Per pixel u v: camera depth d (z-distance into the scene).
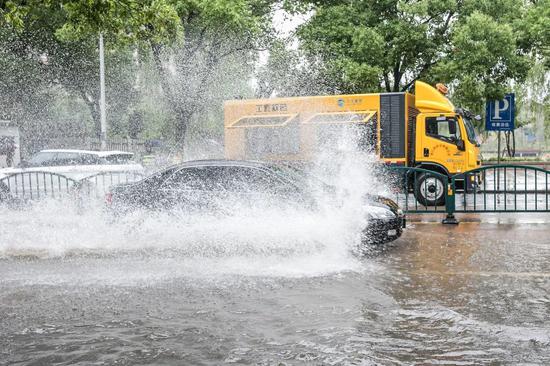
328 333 4.95
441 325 5.13
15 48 27.50
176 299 6.06
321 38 26.16
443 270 7.30
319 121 16.33
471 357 4.39
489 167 11.60
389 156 15.76
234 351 4.55
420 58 26.33
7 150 30.48
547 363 4.26
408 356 4.42
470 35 22.94
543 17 23.45
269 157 16.78
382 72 24.53
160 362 4.35
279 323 5.23
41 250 8.61
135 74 31.97
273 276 6.99
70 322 5.34
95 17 13.65
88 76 30.45
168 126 33.62
